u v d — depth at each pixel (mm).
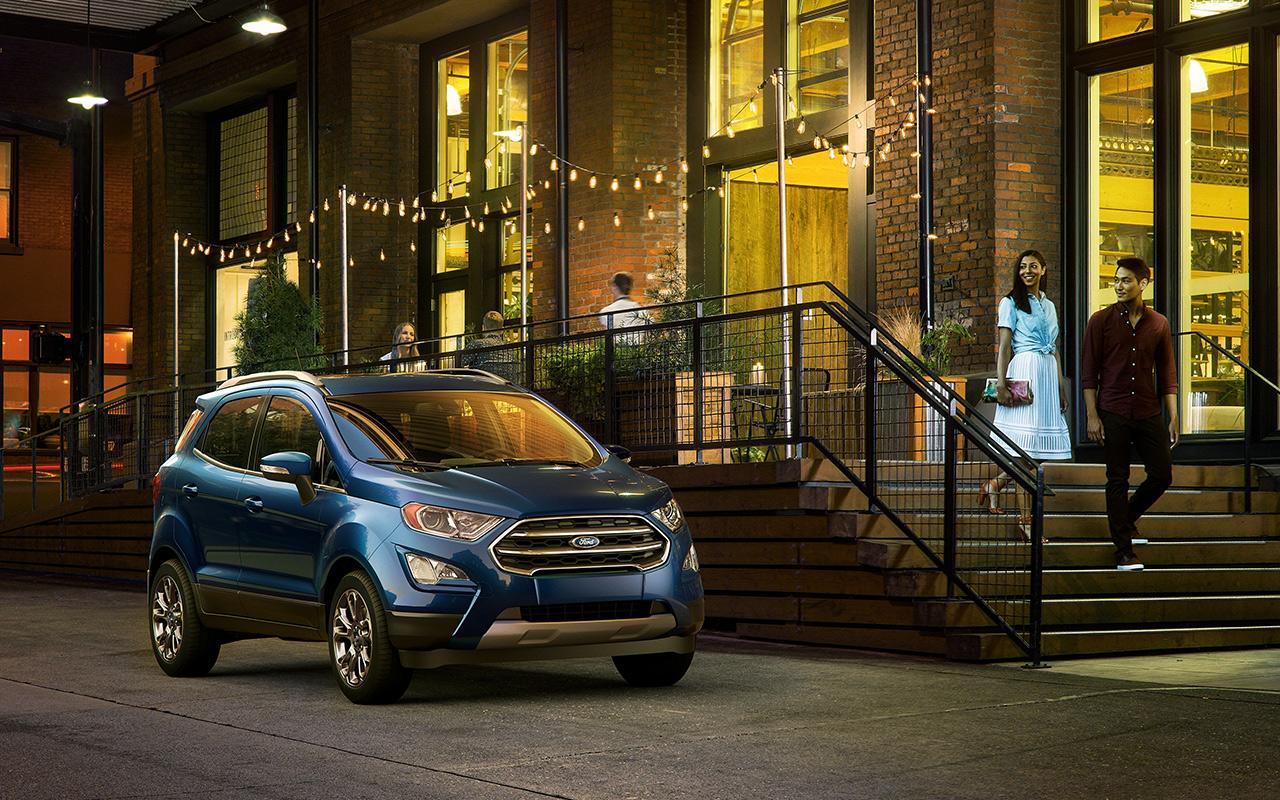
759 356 12266
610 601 7863
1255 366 14000
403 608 7691
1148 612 10633
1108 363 10953
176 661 9398
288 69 25859
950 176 15547
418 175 24219
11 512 31906
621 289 17156
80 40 27344
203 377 28719
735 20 19234
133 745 6957
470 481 7953
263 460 8422
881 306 16281
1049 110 15344
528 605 7688
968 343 15227
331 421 8562
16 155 37438
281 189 27281
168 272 28625
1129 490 12578
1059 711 7445
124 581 19000
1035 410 11344
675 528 8164
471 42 23156
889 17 16203
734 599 11195
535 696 8258
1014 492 11156
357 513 8023
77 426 21125
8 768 6445
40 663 10289
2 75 37219
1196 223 14602
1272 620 11164
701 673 9086
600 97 19594
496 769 6262
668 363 13188
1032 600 9492
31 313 37531
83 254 25094
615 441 13461
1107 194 15141
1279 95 13992
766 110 18719
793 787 5852
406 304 24047
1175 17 14734
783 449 12672
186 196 28922
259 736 7145
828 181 19188
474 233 23031
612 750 6621
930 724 7141
